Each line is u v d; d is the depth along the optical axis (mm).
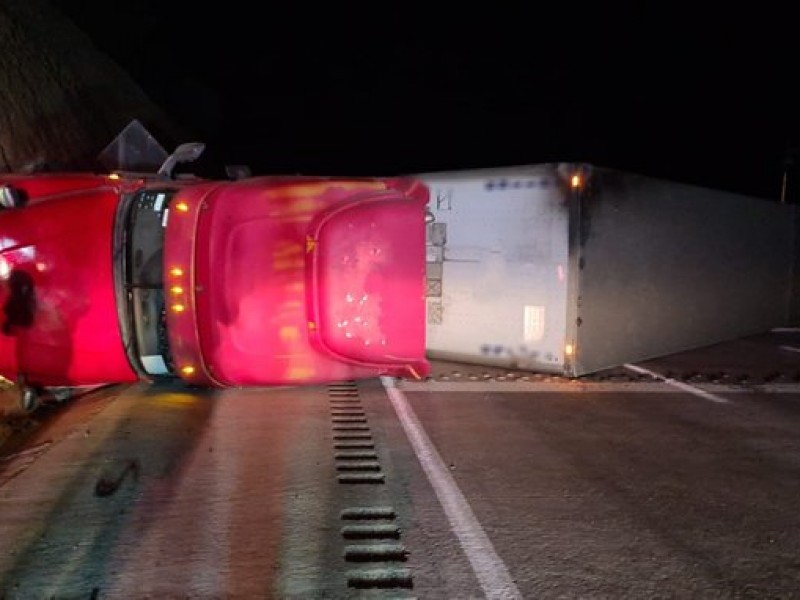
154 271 7441
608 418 7488
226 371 7285
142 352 7527
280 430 6762
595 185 9078
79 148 16016
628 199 9734
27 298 7301
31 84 15820
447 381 8969
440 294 9977
